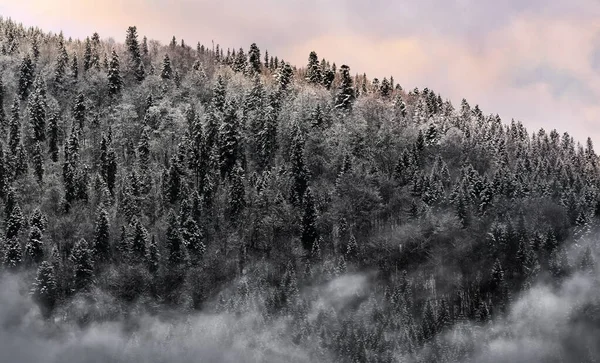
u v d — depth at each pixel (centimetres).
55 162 16262
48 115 17512
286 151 17162
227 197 15062
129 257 13638
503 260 14212
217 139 16762
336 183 15712
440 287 13700
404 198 15438
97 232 13750
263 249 14262
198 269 13762
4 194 14788
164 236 14188
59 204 14775
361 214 14988
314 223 14362
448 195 15788
